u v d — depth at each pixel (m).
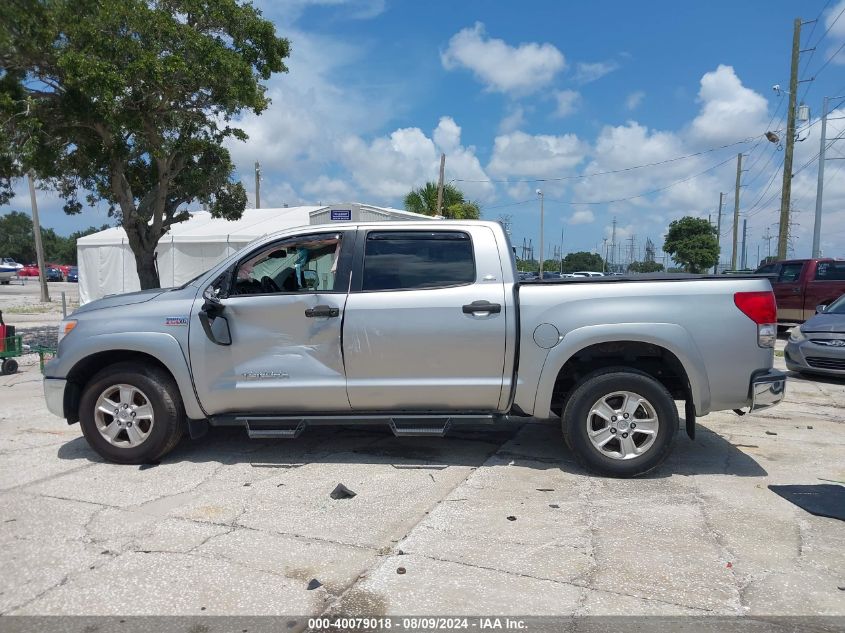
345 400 5.22
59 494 4.77
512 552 3.82
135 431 5.38
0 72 11.89
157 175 15.99
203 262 23.20
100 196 16.14
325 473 5.22
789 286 15.87
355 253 5.30
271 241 5.43
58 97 12.13
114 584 3.47
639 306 4.93
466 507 4.50
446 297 5.11
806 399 8.31
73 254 97.50
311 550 3.86
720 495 4.71
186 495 4.74
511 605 3.24
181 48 11.84
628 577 3.51
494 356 5.08
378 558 3.76
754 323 4.89
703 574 3.54
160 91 11.88
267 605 3.26
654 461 4.98
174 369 5.23
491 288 5.12
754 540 3.96
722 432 6.56
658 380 5.33
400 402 5.22
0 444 6.11
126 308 5.42
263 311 5.20
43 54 11.41
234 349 5.22
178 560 3.73
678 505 4.52
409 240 5.31
